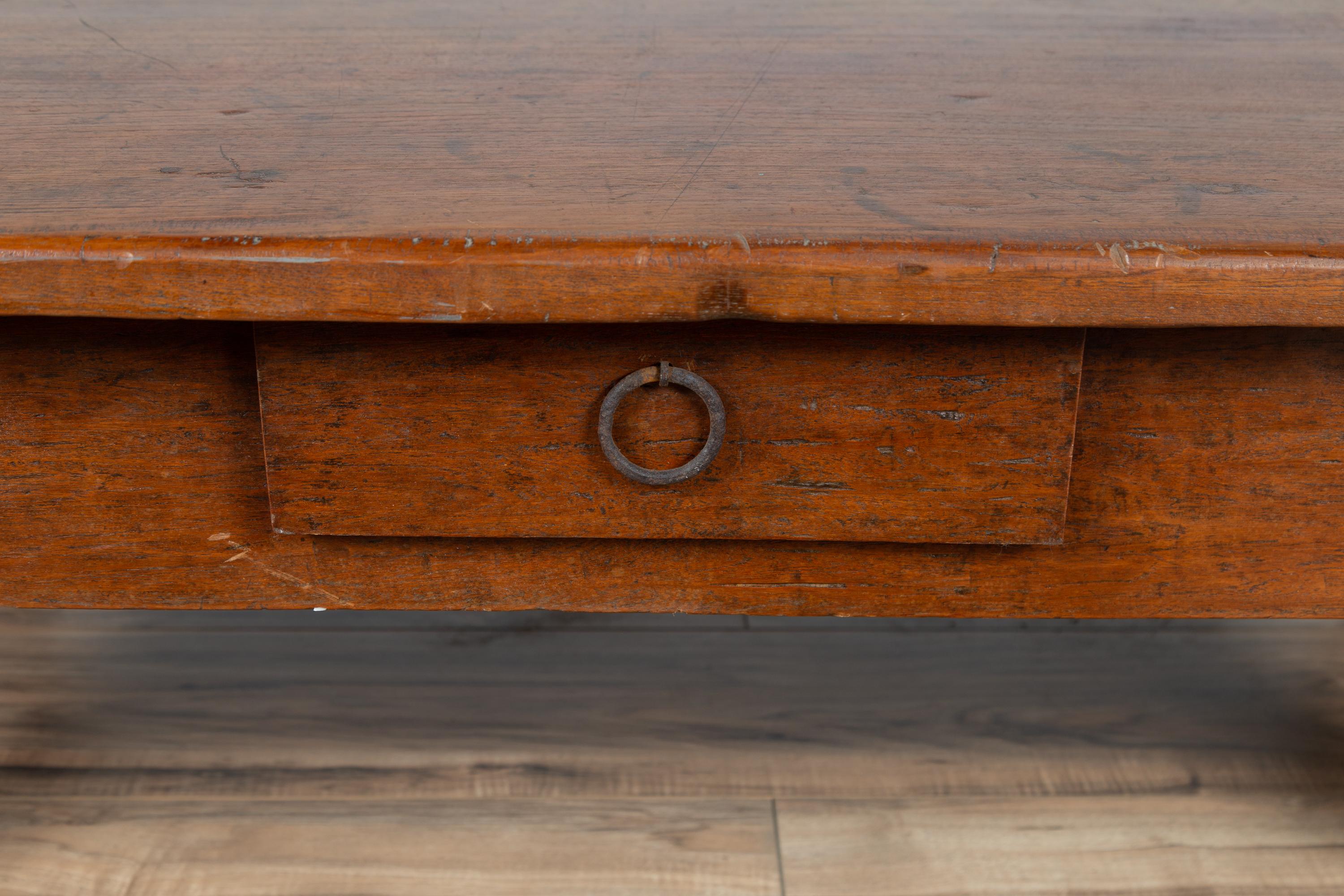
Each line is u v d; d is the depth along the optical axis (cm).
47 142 66
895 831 82
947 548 61
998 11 101
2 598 62
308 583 62
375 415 57
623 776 88
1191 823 82
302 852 79
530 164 63
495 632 111
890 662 105
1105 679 102
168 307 52
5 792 85
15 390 57
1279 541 60
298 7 100
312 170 61
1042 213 56
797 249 51
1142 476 59
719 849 80
